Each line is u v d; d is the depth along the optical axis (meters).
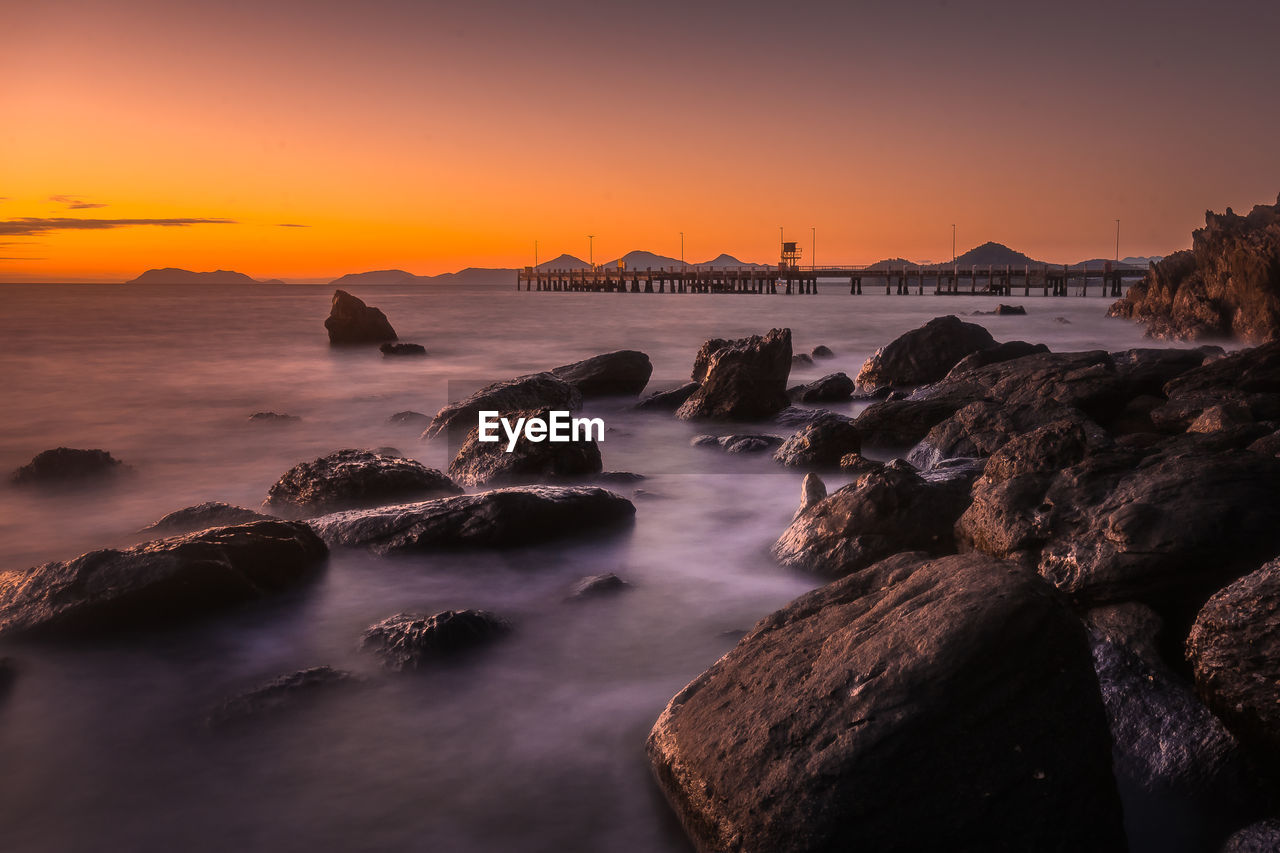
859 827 3.54
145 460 13.34
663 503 10.08
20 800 4.40
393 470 9.45
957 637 3.84
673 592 7.27
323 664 5.92
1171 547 5.26
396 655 5.84
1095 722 3.75
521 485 10.55
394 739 4.98
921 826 3.53
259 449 14.16
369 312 34.94
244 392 21.19
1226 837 3.95
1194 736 4.35
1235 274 38.69
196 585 6.46
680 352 32.06
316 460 9.84
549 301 87.38
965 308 63.72
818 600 4.96
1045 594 4.00
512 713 5.28
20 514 10.34
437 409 18.55
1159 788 4.23
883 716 3.71
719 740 4.12
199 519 8.54
